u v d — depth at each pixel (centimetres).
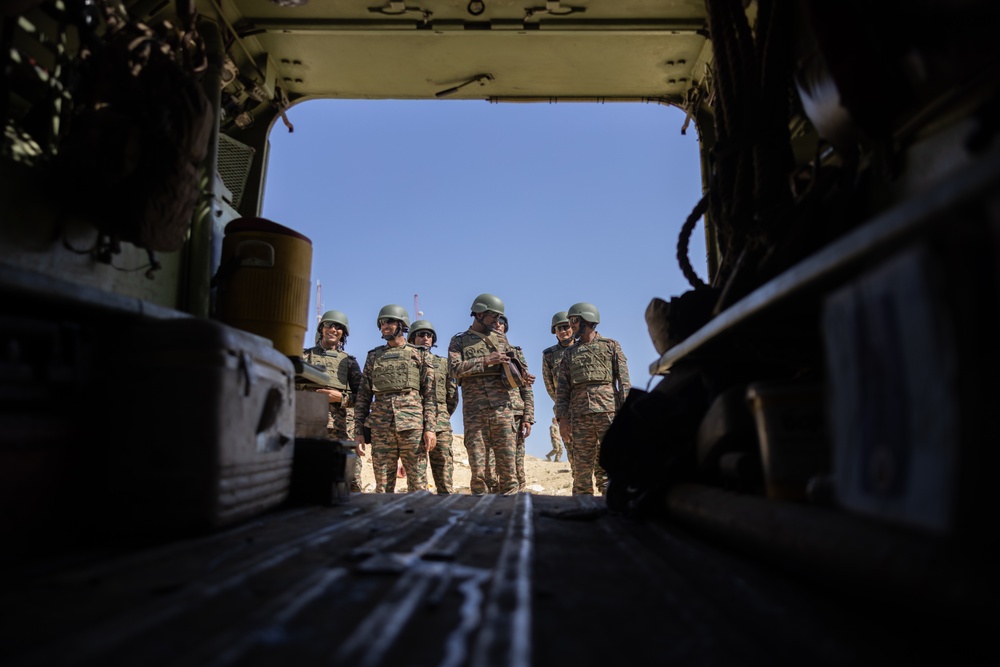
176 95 275
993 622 99
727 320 206
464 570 179
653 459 302
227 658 110
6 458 196
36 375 205
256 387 262
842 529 143
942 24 189
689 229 359
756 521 182
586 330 783
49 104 278
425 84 520
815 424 186
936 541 117
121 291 322
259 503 271
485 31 455
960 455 95
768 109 295
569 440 784
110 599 149
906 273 107
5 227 250
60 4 278
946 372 98
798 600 155
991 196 90
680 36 460
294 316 403
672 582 170
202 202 391
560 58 488
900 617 135
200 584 160
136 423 228
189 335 232
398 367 773
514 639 118
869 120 210
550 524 287
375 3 436
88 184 262
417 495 412
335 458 337
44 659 110
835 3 209
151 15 372
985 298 96
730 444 241
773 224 255
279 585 162
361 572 174
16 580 166
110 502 225
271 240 400
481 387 768
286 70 500
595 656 118
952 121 201
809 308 174
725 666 113
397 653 115
